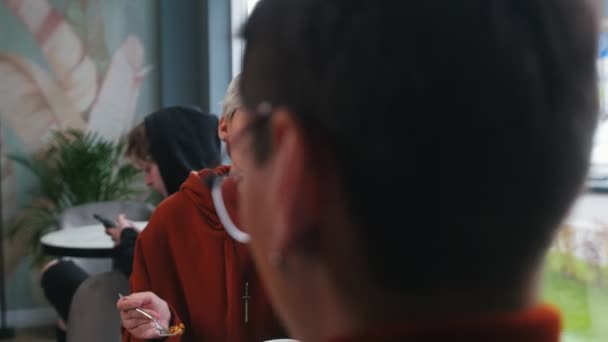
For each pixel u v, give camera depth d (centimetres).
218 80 445
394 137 33
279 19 37
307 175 34
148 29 456
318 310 37
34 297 441
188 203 138
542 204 34
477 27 33
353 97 33
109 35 447
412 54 33
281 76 36
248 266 133
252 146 38
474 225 34
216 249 134
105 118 447
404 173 33
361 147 33
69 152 425
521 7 34
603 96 45
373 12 34
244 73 39
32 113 432
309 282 37
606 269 118
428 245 34
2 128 428
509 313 35
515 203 34
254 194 38
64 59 437
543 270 37
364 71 33
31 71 431
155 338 123
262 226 38
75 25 439
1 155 429
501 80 33
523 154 33
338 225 35
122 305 126
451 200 33
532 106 33
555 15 35
